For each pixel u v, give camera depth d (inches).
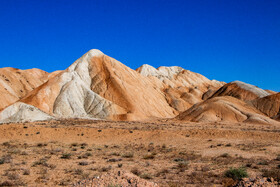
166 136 1444.4
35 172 606.5
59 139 1407.5
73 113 3545.8
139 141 1359.5
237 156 888.3
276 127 2491.4
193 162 762.8
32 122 2315.5
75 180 522.9
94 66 4771.2
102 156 883.4
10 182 488.7
